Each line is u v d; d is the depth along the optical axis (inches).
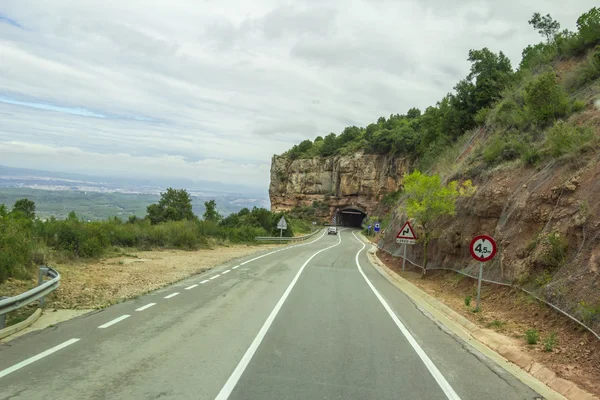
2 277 437.4
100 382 191.8
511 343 285.1
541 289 340.8
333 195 4559.5
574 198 365.7
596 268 289.6
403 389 200.4
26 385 184.7
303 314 367.2
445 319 385.7
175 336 277.6
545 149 500.4
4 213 768.9
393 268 869.2
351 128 5132.9
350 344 277.0
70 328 287.3
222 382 197.6
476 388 208.2
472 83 1363.2
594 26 760.3
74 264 625.6
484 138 837.8
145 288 471.5
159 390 185.2
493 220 533.6
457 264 595.2
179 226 1147.3
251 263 835.4
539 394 205.0
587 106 545.0
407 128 3941.9
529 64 1050.7
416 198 663.1
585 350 249.4
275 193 5418.3
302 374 213.9
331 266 861.2
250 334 290.0
